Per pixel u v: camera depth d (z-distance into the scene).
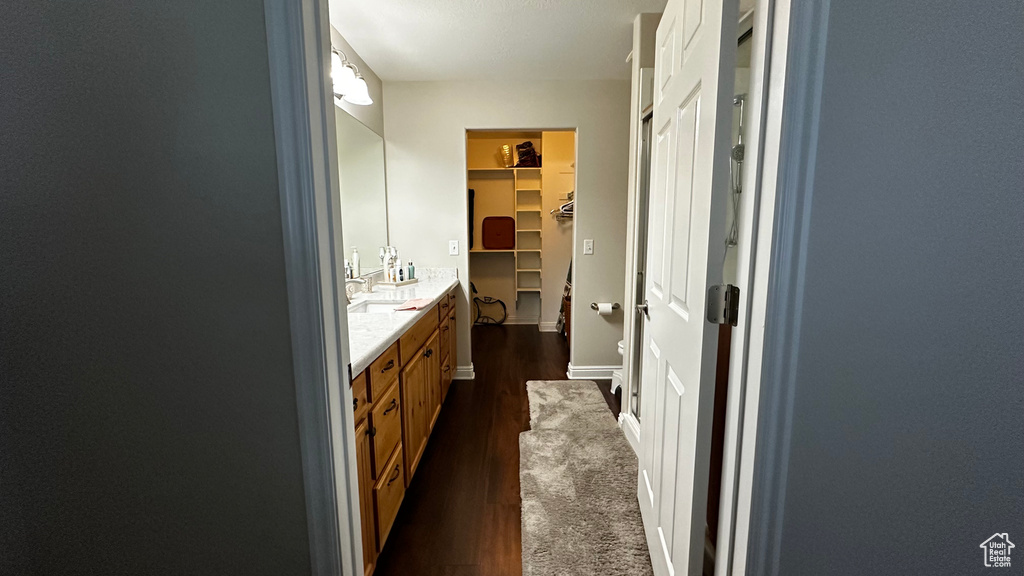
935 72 0.58
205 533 0.79
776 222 0.65
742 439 0.77
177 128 0.67
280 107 0.65
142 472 0.77
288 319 0.71
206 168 0.68
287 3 0.64
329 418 0.75
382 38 2.23
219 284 0.71
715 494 1.18
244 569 0.80
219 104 0.66
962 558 0.67
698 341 0.90
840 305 0.65
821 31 0.60
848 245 0.63
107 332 0.73
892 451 0.67
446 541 1.48
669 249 1.19
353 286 2.30
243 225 0.69
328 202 0.73
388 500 1.42
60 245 0.70
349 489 0.83
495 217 4.78
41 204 0.69
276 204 0.68
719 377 1.16
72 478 0.77
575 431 2.30
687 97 1.01
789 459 0.70
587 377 3.17
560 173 4.53
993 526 0.65
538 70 2.71
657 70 1.40
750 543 0.75
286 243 0.68
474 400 2.77
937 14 0.57
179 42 0.65
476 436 2.27
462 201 2.99
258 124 0.66
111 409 0.75
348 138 2.37
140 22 0.65
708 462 0.91
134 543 0.80
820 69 0.61
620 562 1.36
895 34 0.58
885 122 0.60
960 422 0.64
